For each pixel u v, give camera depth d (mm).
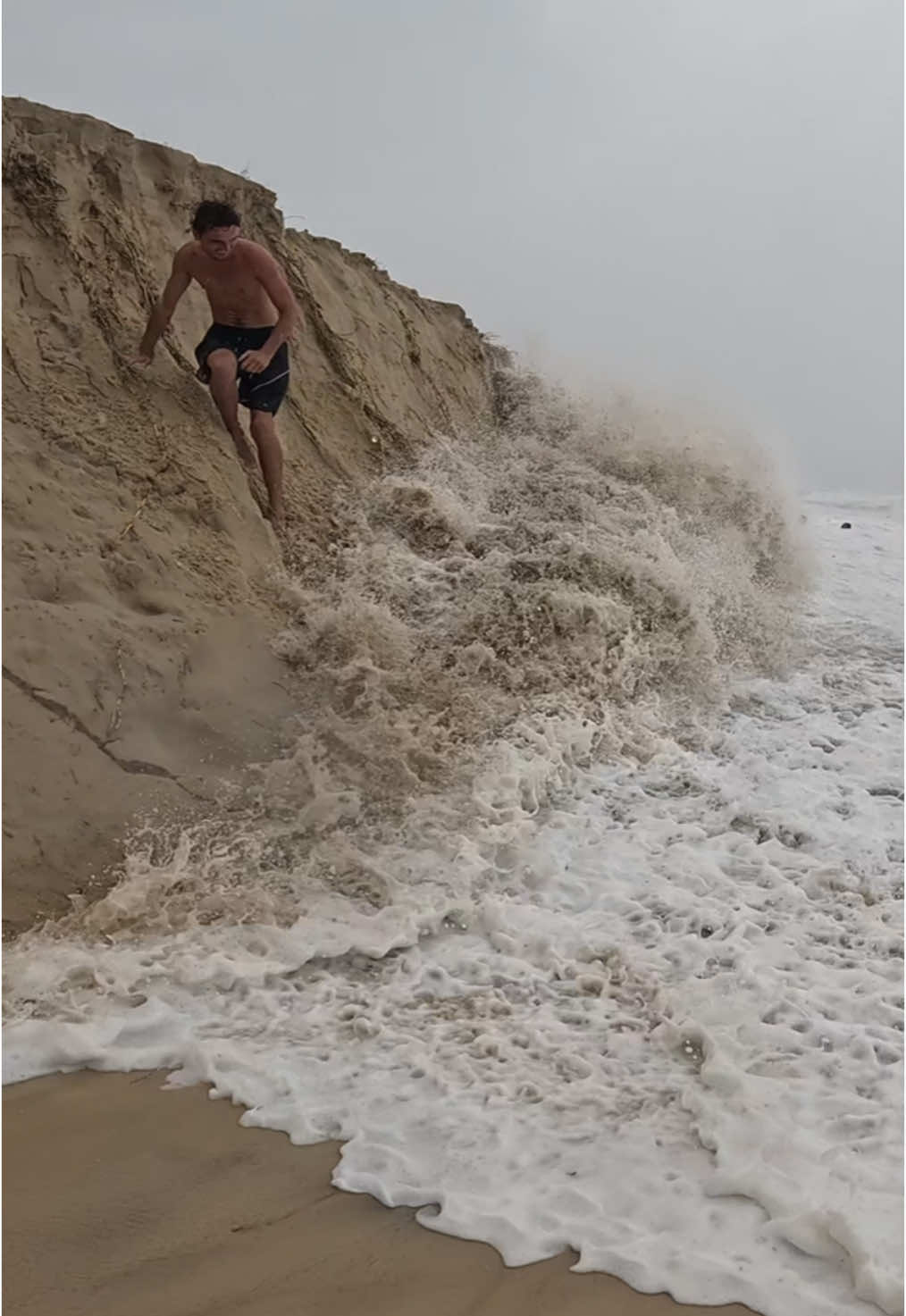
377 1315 2215
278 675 5480
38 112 6832
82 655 4781
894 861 4559
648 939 3893
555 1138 2789
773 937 3871
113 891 4012
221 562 5832
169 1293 2270
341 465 7594
